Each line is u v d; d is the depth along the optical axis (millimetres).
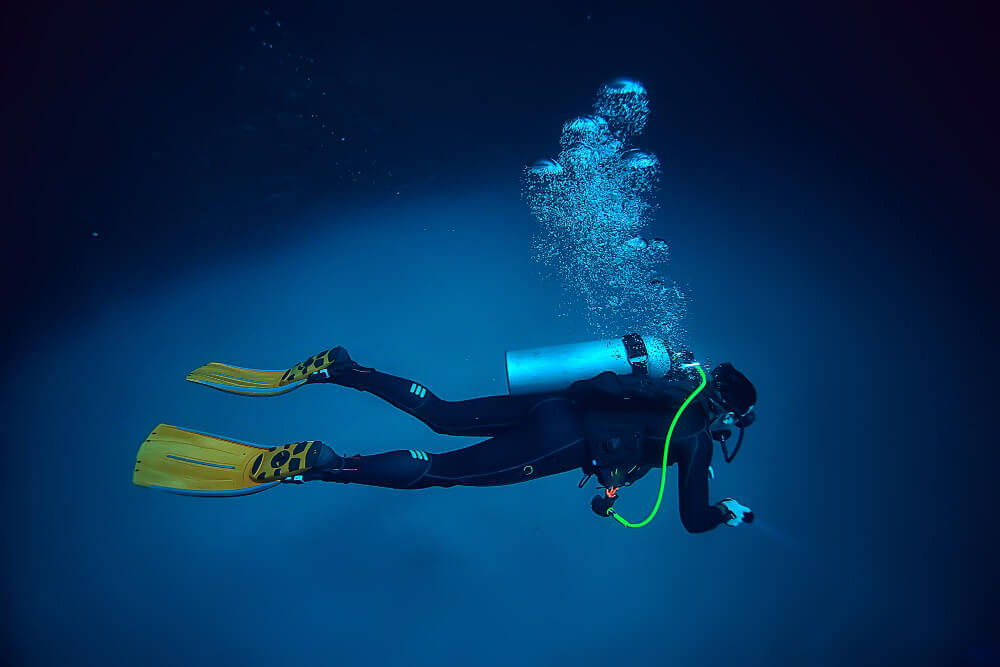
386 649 3447
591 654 3410
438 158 7320
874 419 4555
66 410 4867
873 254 5957
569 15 9297
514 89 8133
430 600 3701
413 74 8523
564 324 5379
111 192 6949
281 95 7977
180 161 7289
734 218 6402
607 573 3814
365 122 7863
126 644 3453
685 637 3455
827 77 8055
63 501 4234
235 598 3707
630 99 7793
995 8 8445
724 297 5598
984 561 3613
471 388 4844
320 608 3646
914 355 4984
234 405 4902
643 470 2941
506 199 6805
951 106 7488
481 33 9086
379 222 6641
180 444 3207
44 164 7227
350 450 4473
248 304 5766
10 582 3742
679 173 6953
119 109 7871
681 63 8414
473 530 4082
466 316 5520
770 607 3582
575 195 6742
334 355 3443
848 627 3439
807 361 4961
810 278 5734
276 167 7195
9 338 5461
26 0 8984
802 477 4188
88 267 6133
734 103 7801
